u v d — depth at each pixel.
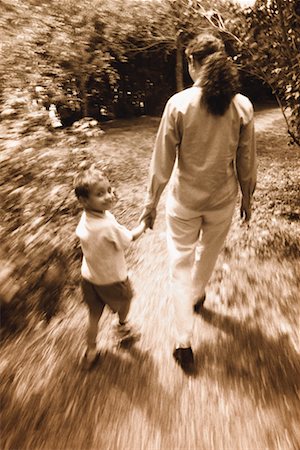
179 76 10.20
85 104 8.60
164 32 8.64
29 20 6.60
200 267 2.91
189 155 2.40
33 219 3.27
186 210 2.57
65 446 2.10
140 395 2.41
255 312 3.14
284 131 8.70
